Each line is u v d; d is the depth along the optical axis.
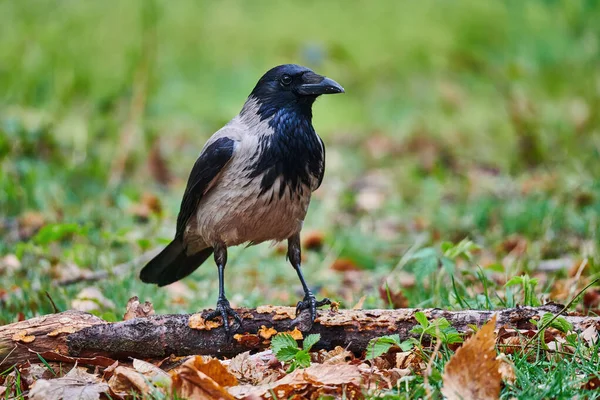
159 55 23.16
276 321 7.11
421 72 26.08
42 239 9.91
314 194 16.03
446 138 19.72
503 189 14.56
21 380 6.76
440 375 6.05
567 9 19.25
